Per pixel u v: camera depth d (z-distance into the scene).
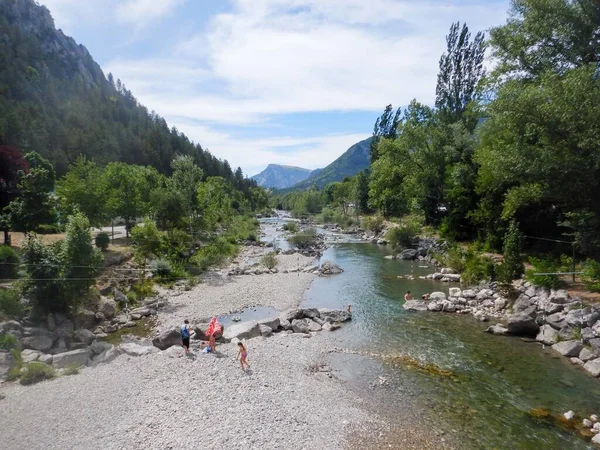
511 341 23.56
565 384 18.06
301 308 29.73
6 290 23.98
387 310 30.47
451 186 53.84
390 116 107.69
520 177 26.38
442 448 13.63
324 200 158.00
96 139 131.50
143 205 51.41
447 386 18.23
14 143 88.25
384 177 70.75
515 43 32.56
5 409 15.89
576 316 22.06
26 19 189.00
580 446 13.64
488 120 37.38
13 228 34.12
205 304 32.88
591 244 26.22
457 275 39.16
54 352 22.14
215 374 18.89
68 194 43.19
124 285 34.00
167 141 170.88
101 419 14.98
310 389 17.75
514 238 29.75
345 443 13.83
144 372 19.11
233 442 13.45
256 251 61.78
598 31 28.05
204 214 53.25
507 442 13.93
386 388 18.11
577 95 21.97
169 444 13.27
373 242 70.19
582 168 22.36
